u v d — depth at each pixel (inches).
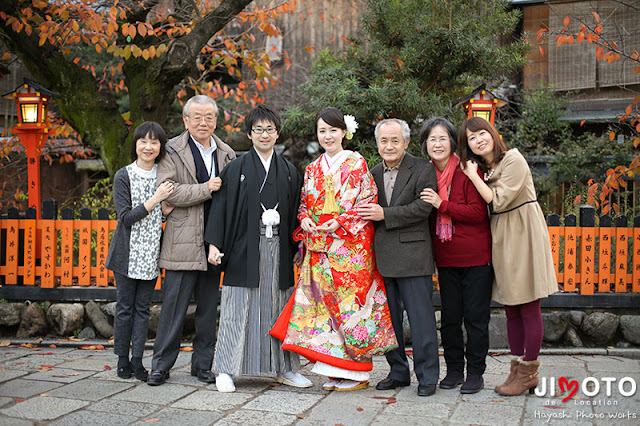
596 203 233.5
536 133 331.0
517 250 133.9
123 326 150.2
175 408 126.6
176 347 148.6
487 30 263.7
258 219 143.6
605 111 341.7
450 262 139.3
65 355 178.7
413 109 240.4
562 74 350.3
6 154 314.8
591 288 192.1
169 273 146.8
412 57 244.4
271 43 390.3
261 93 380.8
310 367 168.1
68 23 225.0
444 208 136.0
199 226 146.6
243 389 143.0
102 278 203.6
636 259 193.9
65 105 258.5
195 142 150.9
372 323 140.9
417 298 138.9
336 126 141.6
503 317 190.1
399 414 123.2
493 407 127.8
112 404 128.7
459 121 258.7
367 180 140.9
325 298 142.8
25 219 205.5
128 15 243.8
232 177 145.2
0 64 278.7
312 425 116.3
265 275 144.3
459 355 144.9
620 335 191.8
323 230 139.4
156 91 248.4
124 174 150.4
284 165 149.3
